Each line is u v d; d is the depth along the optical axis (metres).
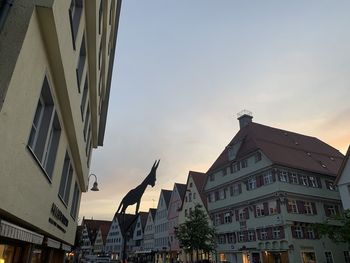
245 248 37.06
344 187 30.88
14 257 7.27
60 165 8.78
